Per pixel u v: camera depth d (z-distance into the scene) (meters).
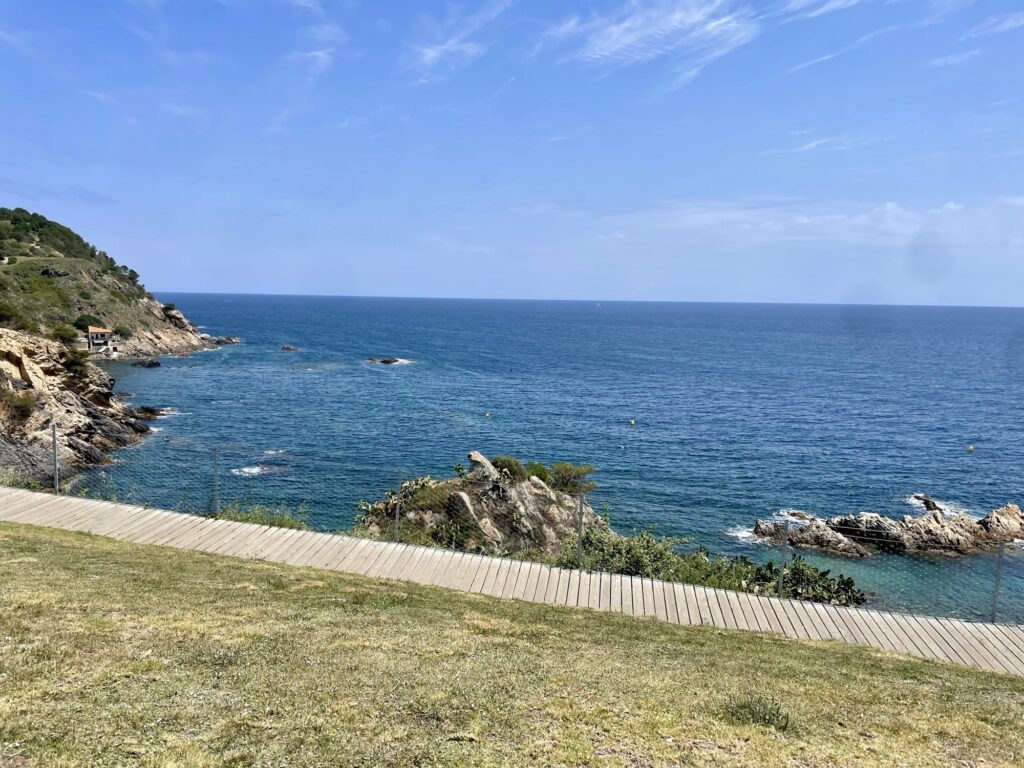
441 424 58.19
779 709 7.71
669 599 13.36
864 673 9.97
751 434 57.22
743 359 124.62
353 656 8.32
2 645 7.49
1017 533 32.84
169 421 55.81
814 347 156.00
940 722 7.94
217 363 98.88
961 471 46.84
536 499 26.80
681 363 116.06
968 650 11.99
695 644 10.83
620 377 95.19
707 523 35.09
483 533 21.73
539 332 195.75
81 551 12.30
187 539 14.66
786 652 10.86
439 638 9.43
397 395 73.56
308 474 39.88
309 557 14.12
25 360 42.62
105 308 108.56
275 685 7.26
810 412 68.69
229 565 12.72
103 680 6.96
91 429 42.97
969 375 103.06
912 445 54.31
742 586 16.73
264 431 53.06
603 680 8.29
